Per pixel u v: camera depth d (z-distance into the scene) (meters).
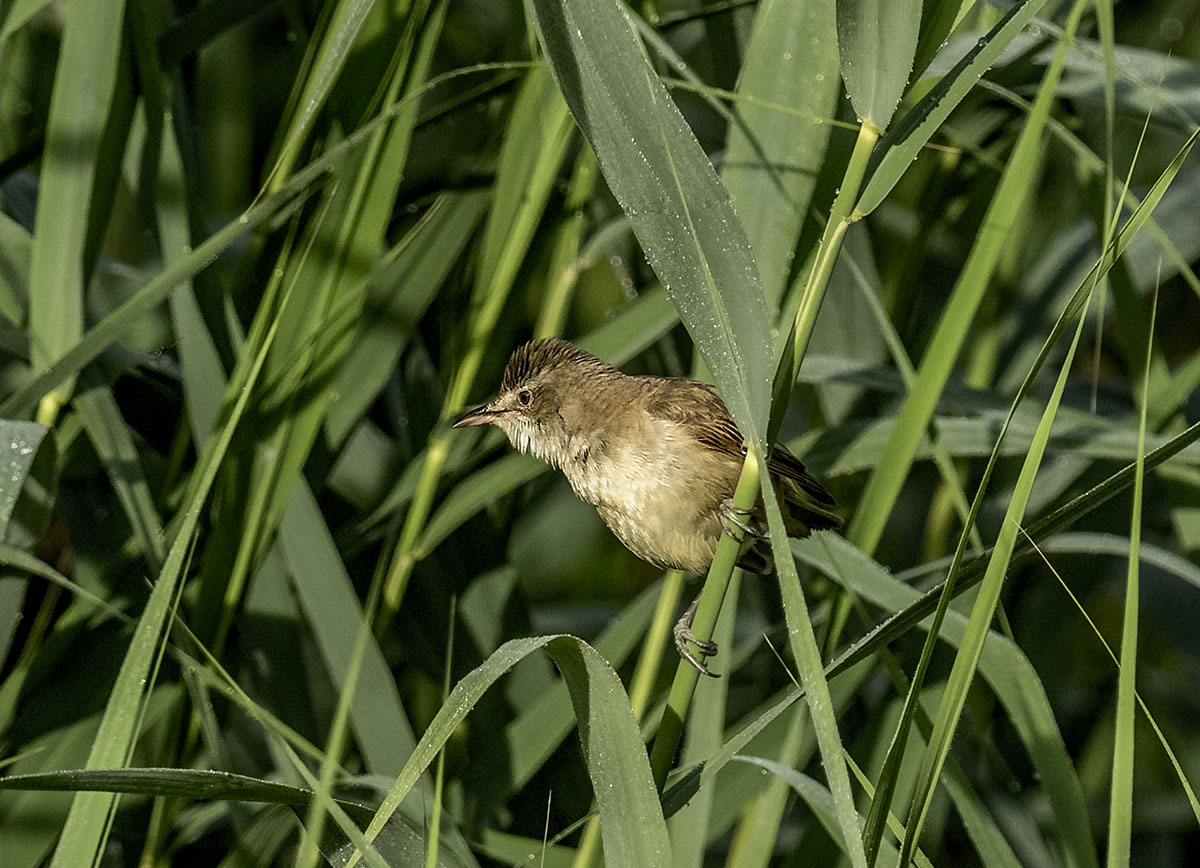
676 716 4.86
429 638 8.05
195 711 6.94
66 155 6.30
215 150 9.91
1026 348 9.08
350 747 7.74
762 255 6.29
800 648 3.94
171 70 7.20
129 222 8.92
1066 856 5.71
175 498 7.21
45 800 6.52
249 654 7.40
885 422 7.41
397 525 7.66
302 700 7.16
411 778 4.17
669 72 9.86
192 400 6.71
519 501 8.70
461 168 8.08
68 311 6.42
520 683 8.17
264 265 7.45
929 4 4.79
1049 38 6.85
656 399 7.11
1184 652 9.78
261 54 11.48
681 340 9.09
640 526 7.09
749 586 9.55
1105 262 4.11
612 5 4.33
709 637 4.86
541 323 7.86
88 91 6.31
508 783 7.25
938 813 7.78
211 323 7.05
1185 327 11.53
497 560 8.17
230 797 4.43
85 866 4.80
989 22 7.43
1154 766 10.21
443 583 8.02
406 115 6.70
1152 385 7.76
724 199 4.36
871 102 4.41
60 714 6.66
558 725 7.29
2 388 7.50
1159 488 9.49
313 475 7.41
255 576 7.00
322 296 6.74
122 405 8.03
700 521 6.97
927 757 4.11
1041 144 8.77
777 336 6.25
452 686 7.95
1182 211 8.66
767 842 6.53
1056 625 8.60
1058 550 6.98
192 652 6.33
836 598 6.58
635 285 8.98
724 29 8.27
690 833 6.39
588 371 7.32
